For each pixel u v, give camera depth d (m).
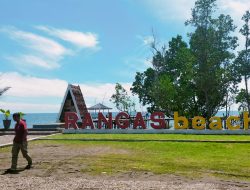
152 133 33.09
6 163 17.75
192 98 47.97
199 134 31.89
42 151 21.88
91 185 12.62
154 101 52.09
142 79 57.28
